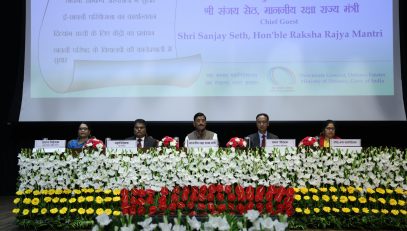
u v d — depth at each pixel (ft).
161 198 14.03
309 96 23.16
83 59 23.67
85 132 19.62
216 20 23.53
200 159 14.94
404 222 14.26
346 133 24.49
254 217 8.26
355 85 23.11
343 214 14.44
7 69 24.70
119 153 15.30
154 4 23.70
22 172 15.51
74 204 15.03
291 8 23.35
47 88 23.67
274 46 23.35
